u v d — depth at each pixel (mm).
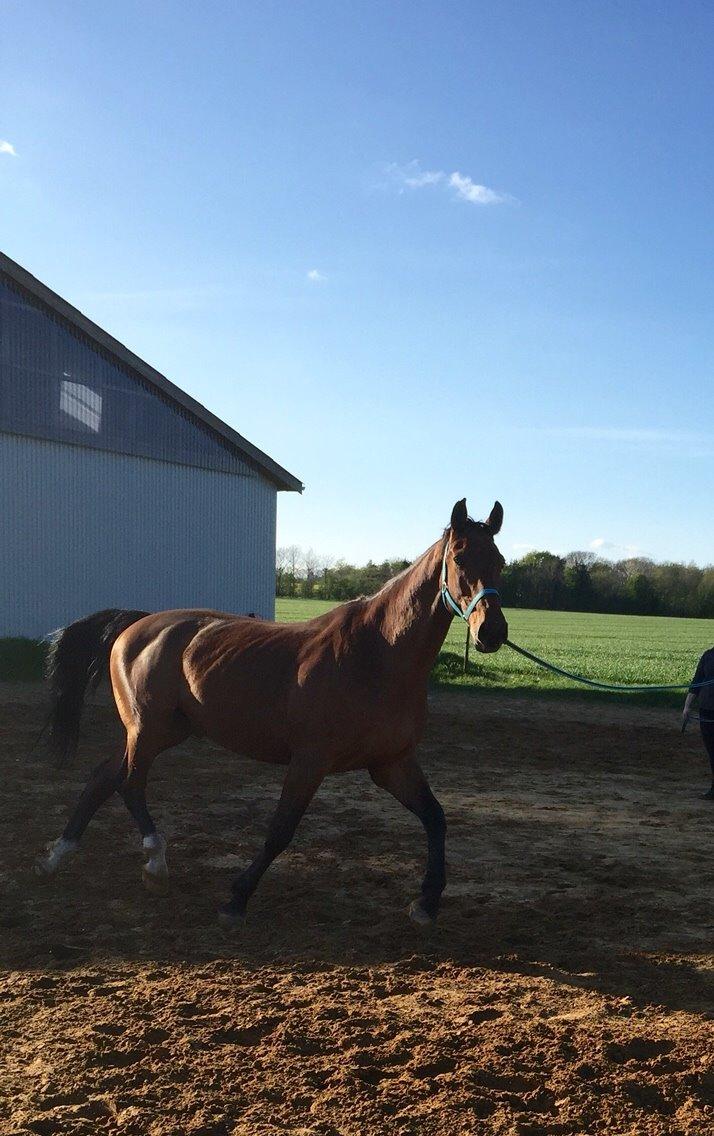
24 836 7137
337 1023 4020
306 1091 3449
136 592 22734
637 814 8867
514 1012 4219
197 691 5789
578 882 6480
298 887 6094
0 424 19438
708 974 4801
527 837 7754
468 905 5871
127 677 6238
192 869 6422
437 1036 3916
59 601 20812
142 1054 3725
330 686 5164
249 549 26078
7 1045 3779
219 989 4379
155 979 4559
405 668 5148
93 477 21609
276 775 9992
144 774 6137
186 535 24062
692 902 6078
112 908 5629
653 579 83125
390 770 5414
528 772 11039
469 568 4930
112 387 22109
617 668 29500
